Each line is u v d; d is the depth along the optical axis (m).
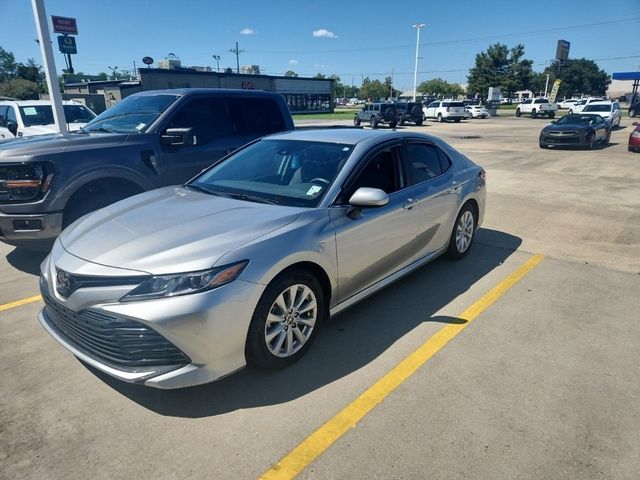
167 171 5.61
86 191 5.14
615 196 9.02
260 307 2.88
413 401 2.87
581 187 9.98
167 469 2.35
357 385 3.03
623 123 35.06
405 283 4.70
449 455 2.42
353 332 3.71
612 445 2.49
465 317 3.98
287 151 4.09
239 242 2.85
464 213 5.16
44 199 4.76
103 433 2.61
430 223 4.48
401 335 3.68
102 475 2.32
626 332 3.73
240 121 6.45
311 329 3.30
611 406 2.81
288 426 2.65
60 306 2.85
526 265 5.23
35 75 68.50
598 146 18.77
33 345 3.55
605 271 5.07
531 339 3.62
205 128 6.06
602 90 111.81
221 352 2.71
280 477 2.30
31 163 4.68
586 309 4.14
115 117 6.00
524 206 8.23
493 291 4.51
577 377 3.11
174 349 2.61
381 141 4.07
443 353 3.41
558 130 17.58
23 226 4.82
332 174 3.63
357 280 3.65
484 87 73.75
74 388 3.01
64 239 3.26
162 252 2.74
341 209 3.42
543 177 11.32
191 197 3.73
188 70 45.72
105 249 2.87
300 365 3.25
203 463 2.39
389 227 3.85
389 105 35.41
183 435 2.59
